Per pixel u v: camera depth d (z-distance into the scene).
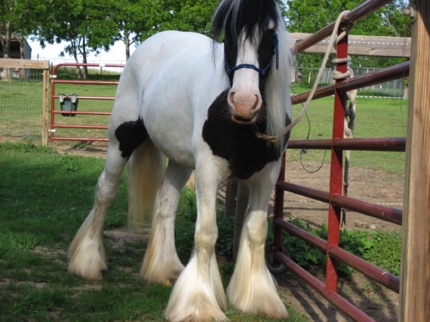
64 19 48.44
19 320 3.45
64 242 5.35
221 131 3.30
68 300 3.77
